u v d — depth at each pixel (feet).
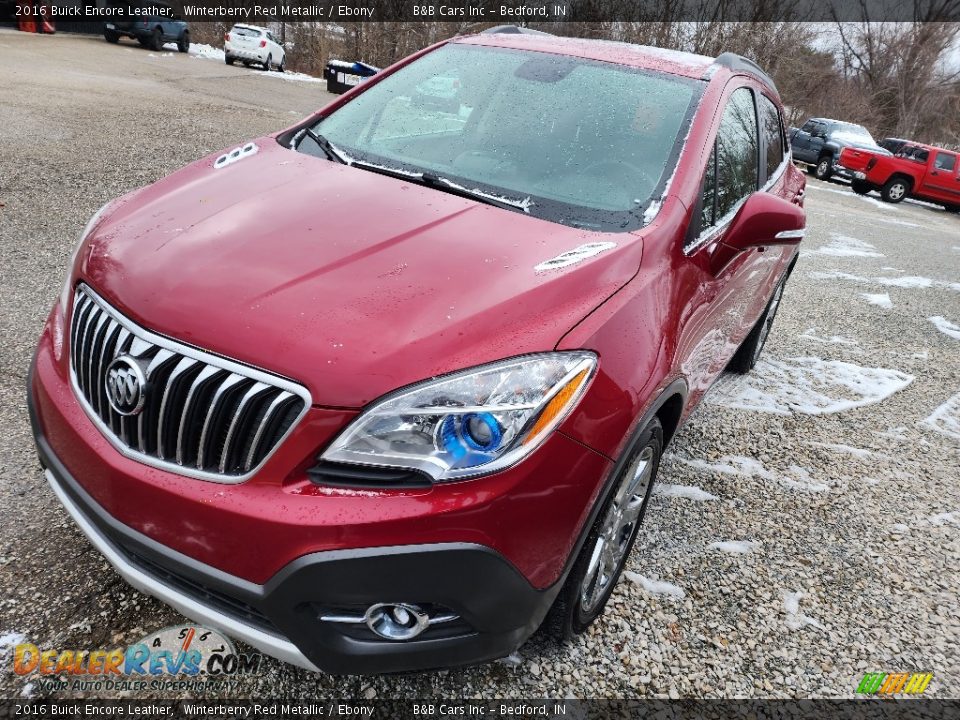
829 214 42.68
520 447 5.40
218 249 6.23
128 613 7.07
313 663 5.59
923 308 23.25
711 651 7.79
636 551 9.17
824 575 9.37
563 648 7.45
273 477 5.25
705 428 12.83
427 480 5.22
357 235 6.63
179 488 5.39
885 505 11.27
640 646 7.68
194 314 5.51
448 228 7.01
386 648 5.53
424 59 10.59
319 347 5.28
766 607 8.61
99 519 5.78
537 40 10.73
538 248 6.88
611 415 5.99
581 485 5.79
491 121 9.15
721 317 9.46
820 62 113.39
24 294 13.41
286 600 5.24
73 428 5.98
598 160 8.50
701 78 9.88
